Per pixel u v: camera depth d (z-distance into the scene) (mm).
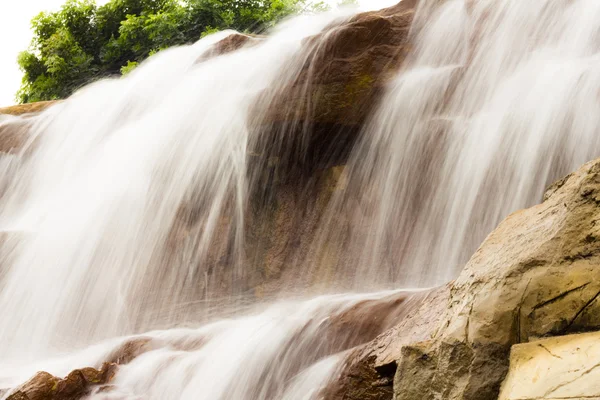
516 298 4297
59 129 15305
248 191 11727
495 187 9523
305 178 11578
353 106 11000
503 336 4266
